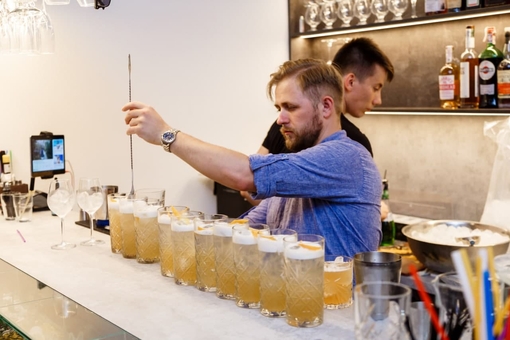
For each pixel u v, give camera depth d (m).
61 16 3.67
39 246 2.31
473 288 1.00
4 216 2.93
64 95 3.74
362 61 2.78
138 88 3.97
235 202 4.16
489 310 0.99
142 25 3.95
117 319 1.49
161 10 4.02
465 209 3.76
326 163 1.78
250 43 4.42
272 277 1.48
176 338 1.36
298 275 1.40
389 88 4.10
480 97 3.28
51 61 3.71
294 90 1.91
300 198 1.98
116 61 3.89
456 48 3.68
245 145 4.47
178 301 1.63
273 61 4.55
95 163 3.86
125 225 2.08
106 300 1.64
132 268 1.97
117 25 3.87
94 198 2.35
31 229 2.66
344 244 1.88
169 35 4.06
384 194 2.78
